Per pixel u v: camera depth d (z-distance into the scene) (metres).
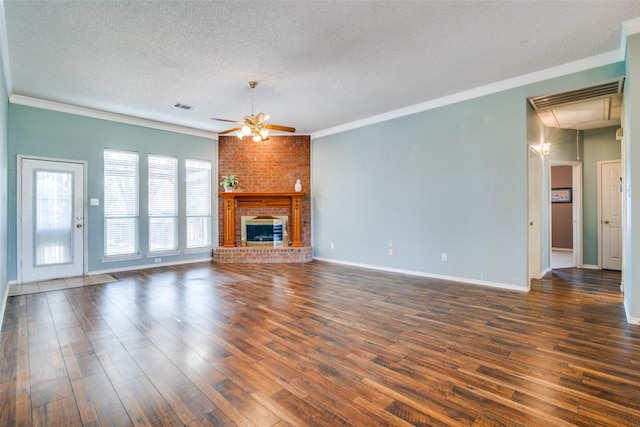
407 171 5.58
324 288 4.63
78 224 5.38
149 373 2.28
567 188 8.68
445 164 5.11
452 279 5.07
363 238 6.30
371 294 4.30
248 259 6.79
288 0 2.69
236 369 2.33
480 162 4.74
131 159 5.99
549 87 4.11
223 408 1.88
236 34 3.20
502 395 2.00
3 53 3.44
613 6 2.81
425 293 4.34
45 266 5.09
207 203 7.04
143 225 6.09
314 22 3.01
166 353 2.59
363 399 1.96
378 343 2.76
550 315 3.44
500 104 4.53
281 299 4.08
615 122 5.66
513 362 2.42
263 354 2.57
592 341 2.78
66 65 3.83
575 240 6.23
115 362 2.44
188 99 5.00
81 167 5.41
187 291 4.47
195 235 6.86
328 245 6.96
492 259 4.67
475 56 3.72
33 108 4.97
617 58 3.65
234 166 7.14
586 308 3.67
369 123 6.12
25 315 3.48
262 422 1.76
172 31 3.14
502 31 3.20
